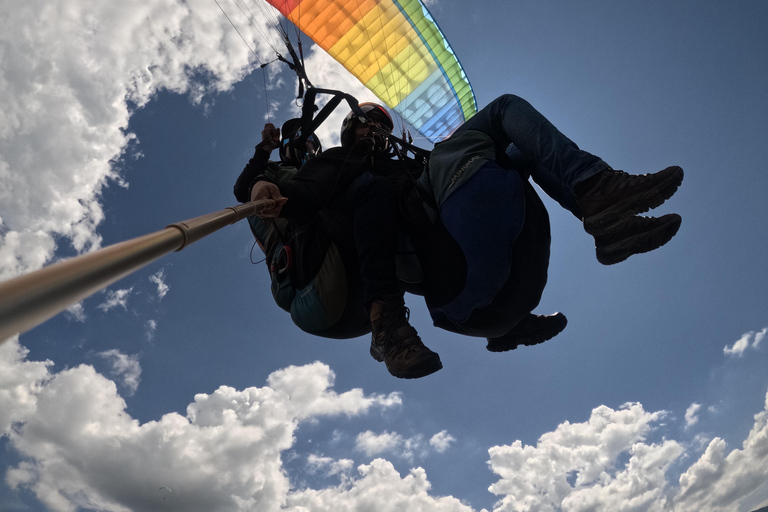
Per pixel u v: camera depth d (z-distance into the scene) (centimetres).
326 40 817
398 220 265
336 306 279
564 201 274
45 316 54
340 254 275
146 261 91
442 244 264
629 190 229
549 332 324
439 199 263
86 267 65
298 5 759
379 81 873
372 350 251
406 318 243
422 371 232
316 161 275
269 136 294
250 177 291
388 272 245
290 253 285
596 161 240
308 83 389
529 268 266
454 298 272
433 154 271
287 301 296
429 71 873
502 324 282
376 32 802
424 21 806
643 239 230
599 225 234
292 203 253
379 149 288
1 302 47
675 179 225
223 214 158
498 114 272
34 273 55
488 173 259
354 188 271
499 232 255
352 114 298
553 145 250
